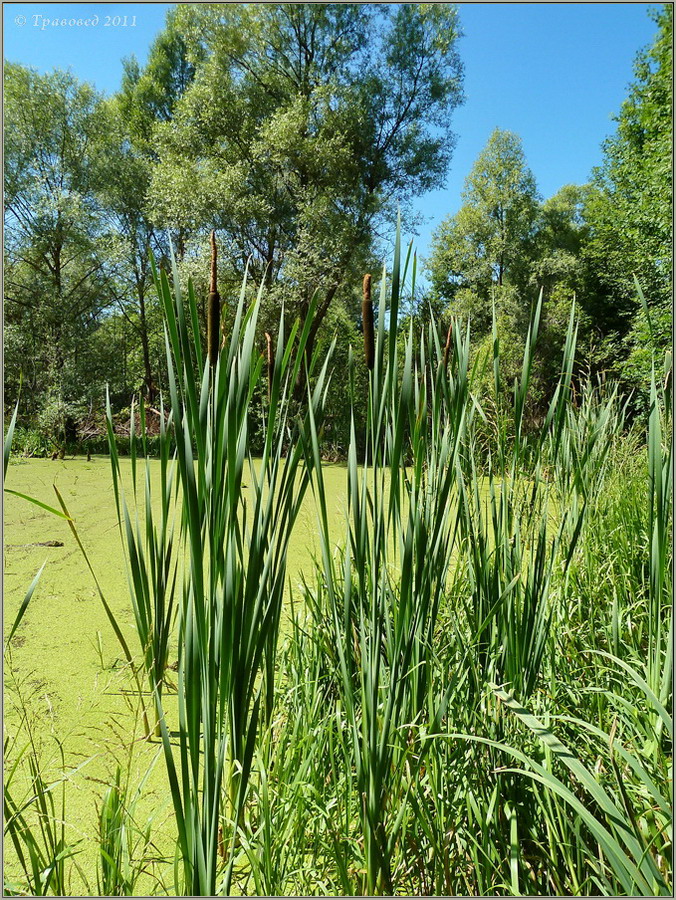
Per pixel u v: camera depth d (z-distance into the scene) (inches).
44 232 474.3
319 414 38.5
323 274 410.0
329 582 39.4
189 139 473.7
